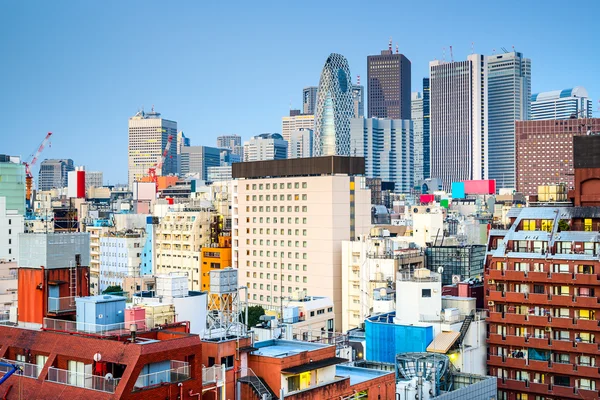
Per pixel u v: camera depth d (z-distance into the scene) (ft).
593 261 500.33
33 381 287.28
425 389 403.95
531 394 502.38
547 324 504.43
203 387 292.61
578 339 495.82
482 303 554.46
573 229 539.70
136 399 263.90
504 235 554.05
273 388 322.55
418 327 479.00
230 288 417.08
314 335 643.45
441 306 507.30
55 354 290.56
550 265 514.27
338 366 387.55
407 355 432.66
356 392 349.00
